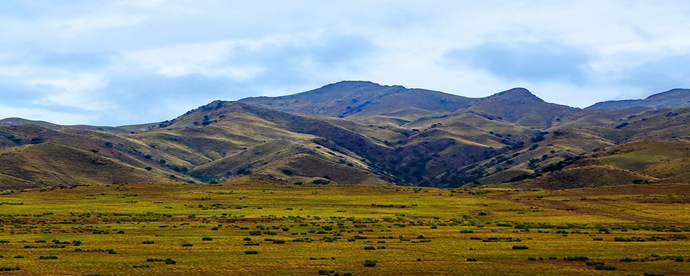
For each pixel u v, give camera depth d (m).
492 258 48.44
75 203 123.62
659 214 101.81
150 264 45.12
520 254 50.72
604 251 52.66
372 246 55.91
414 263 45.75
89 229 74.56
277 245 57.91
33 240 60.75
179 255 50.34
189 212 104.62
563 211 110.69
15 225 79.94
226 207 117.38
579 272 41.53
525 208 116.94
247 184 180.38
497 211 112.12
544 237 66.19
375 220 91.00
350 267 43.97
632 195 135.38
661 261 45.94
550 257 48.16
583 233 71.56
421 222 88.44
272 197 141.38
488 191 160.75
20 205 116.75
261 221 89.25
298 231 73.50
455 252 52.28
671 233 71.88
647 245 57.09
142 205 119.94
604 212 107.38
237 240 62.34
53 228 75.56
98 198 136.12
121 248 54.91
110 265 44.53
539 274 40.97
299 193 152.25
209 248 55.16
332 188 165.50
